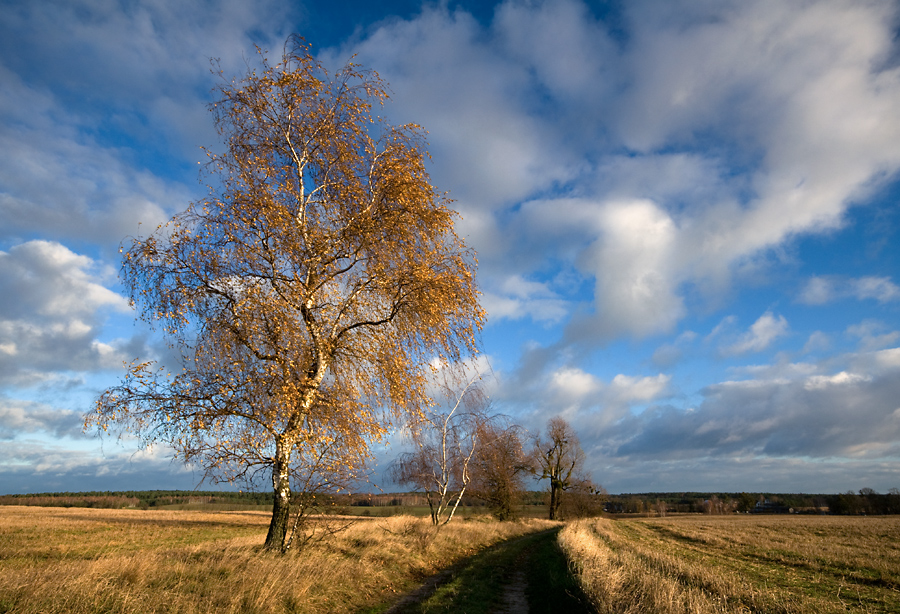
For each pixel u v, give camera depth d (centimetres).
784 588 1383
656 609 809
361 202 1257
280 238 1177
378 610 975
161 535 2919
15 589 698
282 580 913
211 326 1137
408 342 1274
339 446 1201
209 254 1116
